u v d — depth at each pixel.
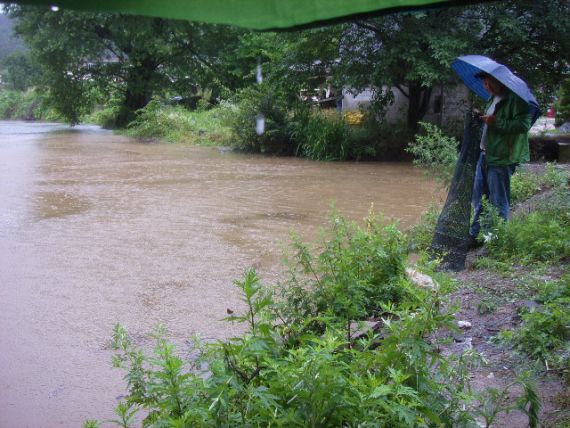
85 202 10.12
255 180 12.91
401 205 9.77
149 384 2.28
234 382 2.11
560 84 17.50
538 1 15.21
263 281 5.61
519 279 4.86
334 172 14.39
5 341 4.33
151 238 7.53
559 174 9.63
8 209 9.47
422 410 2.23
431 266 3.74
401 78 17.45
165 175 13.68
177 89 30.58
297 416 1.99
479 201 6.15
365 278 4.02
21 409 3.36
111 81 31.59
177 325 4.58
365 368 2.39
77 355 4.09
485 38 16.02
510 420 2.78
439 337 3.77
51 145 21.50
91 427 2.37
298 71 17.95
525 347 3.43
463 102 17.55
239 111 19.20
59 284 5.67
